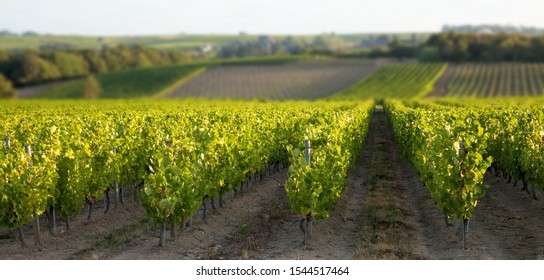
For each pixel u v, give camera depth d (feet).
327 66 432.66
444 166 38.65
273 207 50.49
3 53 433.48
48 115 93.76
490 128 63.41
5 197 36.83
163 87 368.48
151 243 40.06
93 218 47.52
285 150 67.31
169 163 40.78
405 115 81.05
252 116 77.15
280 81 378.32
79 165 43.91
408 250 37.52
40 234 41.60
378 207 49.80
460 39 480.23
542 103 133.49
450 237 40.14
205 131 55.21
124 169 50.98
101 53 519.19
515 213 46.85
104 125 63.87
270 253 37.78
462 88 329.93
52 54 445.37
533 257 35.42
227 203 52.31
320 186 37.88
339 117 69.82
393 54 521.65
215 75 405.80
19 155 39.86
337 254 37.42
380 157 84.02
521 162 50.29
